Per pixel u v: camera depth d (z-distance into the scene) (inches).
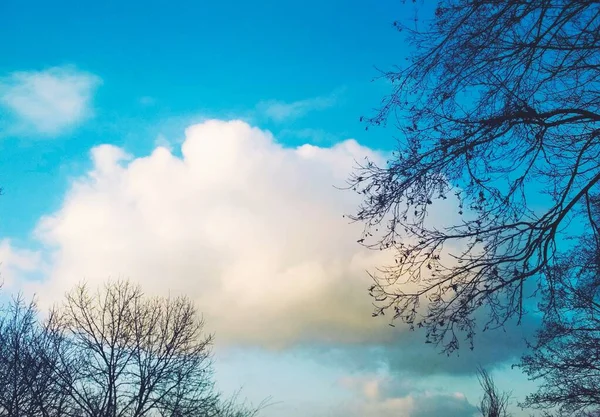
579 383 736.3
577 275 305.1
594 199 308.5
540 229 277.4
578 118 271.7
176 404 908.6
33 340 828.6
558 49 264.4
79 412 851.4
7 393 776.9
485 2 266.4
